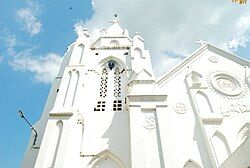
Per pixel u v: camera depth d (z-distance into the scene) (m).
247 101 24.22
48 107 26.27
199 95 24.39
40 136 23.56
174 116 22.73
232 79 26.45
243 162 15.07
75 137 20.84
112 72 29.03
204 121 21.88
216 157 19.50
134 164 17.89
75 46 29.70
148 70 25.08
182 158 19.95
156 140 19.58
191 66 27.27
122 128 22.66
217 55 29.00
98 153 20.97
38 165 17.88
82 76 25.55
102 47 31.55
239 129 21.78
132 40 32.31
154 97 22.03
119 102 25.59
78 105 23.02
